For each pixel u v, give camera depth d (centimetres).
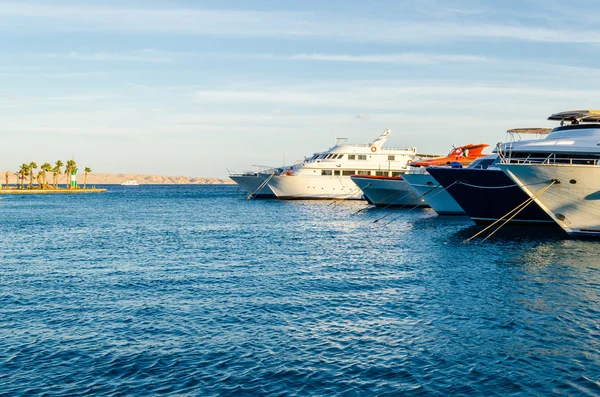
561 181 3300
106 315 1791
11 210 7950
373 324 1694
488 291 2147
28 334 1589
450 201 5828
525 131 4316
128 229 4806
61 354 1429
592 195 3281
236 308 1878
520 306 1908
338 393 1211
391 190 6869
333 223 5294
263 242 3759
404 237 4028
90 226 5144
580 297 2042
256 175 9944
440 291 2147
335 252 3234
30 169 17712
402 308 1883
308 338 1559
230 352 1448
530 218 4297
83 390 1222
